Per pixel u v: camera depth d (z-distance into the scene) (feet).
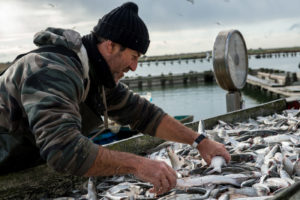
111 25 6.22
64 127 5.24
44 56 5.68
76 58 6.00
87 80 6.38
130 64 6.67
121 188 7.96
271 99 59.98
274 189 6.96
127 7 6.36
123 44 6.32
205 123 13.57
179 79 93.15
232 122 14.84
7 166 7.02
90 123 7.30
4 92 5.95
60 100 5.34
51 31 6.29
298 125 12.68
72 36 6.10
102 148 5.69
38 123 5.24
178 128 8.42
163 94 72.84
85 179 9.08
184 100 60.49
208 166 8.52
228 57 16.43
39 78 5.40
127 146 10.69
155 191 5.93
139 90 85.30
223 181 7.24
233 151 10.11
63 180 8.53
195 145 8.34
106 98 8.13
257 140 11.12
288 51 345.72
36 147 6.67
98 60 6.44
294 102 17.40
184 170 8.53
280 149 9.54
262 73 82.17
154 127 8.44
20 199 7.66
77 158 5.27
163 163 5.96
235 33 16.99
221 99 58.13
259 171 8.21
